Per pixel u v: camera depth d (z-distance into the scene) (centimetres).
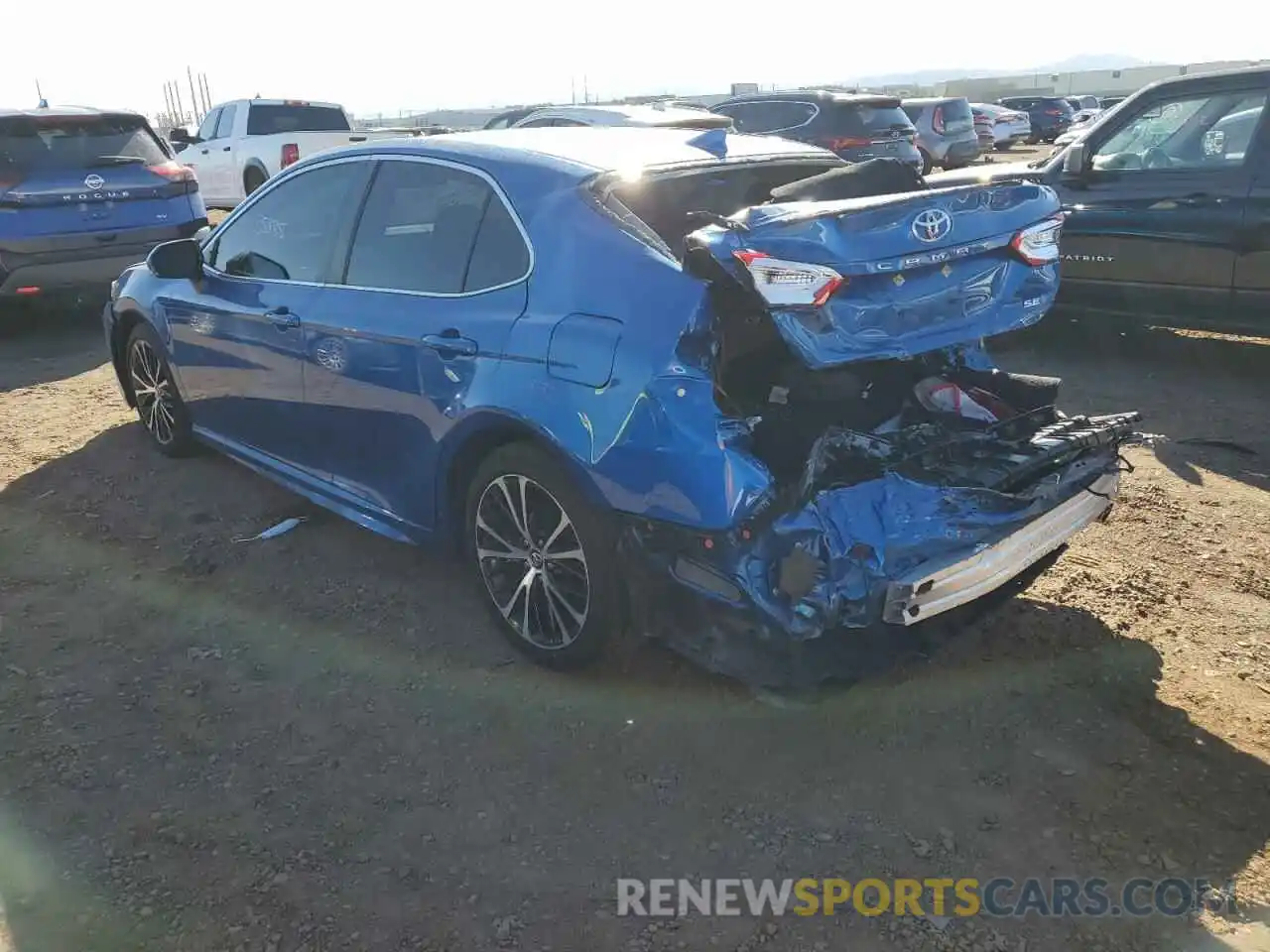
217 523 475
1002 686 336
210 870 263
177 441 544
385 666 355
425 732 319
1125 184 707
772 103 1405
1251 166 650
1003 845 269
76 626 384
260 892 255
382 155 398
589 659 333
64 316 965
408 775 299
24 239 782
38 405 670
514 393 317
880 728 317
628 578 306
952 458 316
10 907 250
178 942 241
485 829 277
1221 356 741
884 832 274
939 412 345
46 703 334
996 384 378
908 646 313
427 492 373
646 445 283
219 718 327
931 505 291
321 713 329
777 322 278
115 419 634
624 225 314
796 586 274
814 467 282
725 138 404
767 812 282
